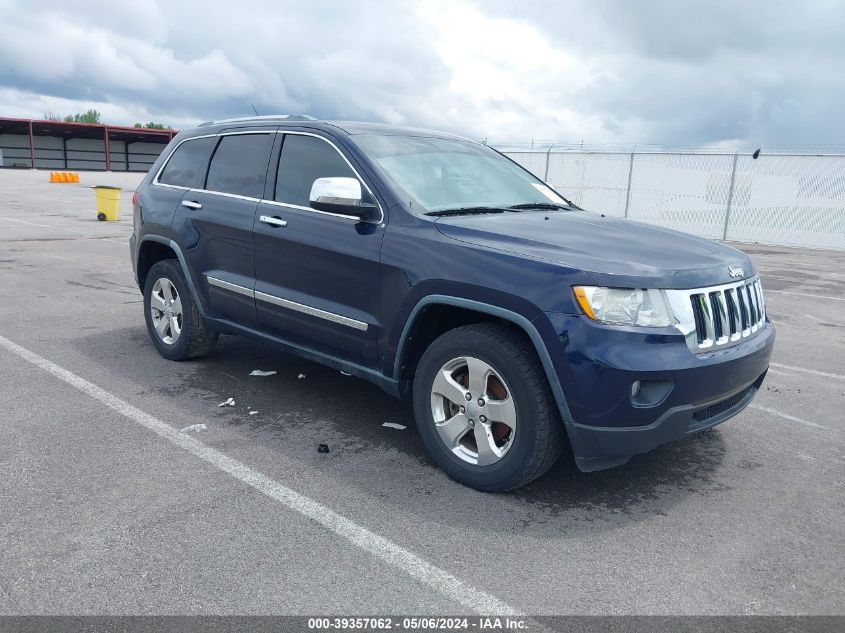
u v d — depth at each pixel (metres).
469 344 3.39
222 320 4.96
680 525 3.23
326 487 3.48
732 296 3.48
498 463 3.38
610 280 3.10
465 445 3.62
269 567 2.76
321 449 3.90
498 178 4.61
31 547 2.83
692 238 3.99
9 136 69.00
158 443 3.93
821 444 4.32
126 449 3.83
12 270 9.75
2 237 13.69
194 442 3.97
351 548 2.93
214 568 2.74
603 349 3.04
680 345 3.15
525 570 2.82
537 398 3.20
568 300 3.09
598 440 3.12
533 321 3.14
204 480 3.50
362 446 4.01
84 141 73.75
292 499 3.34
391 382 3.84
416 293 3.56
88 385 4.89
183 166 5.41
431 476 3.65
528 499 3.43
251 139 4.85
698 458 4.04
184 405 4.56
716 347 3.35
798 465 3.98
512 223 3.73
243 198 4.70
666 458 4.02
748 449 4.20
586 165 22.00
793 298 9.91
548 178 22.73
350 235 3.92
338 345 4.08
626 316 3.09
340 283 3.98
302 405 4.65
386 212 3.83
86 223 17.33
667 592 2.70
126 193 31.48
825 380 5.76
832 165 17.98
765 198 19.12
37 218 18.25
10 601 2.49
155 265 5.50
